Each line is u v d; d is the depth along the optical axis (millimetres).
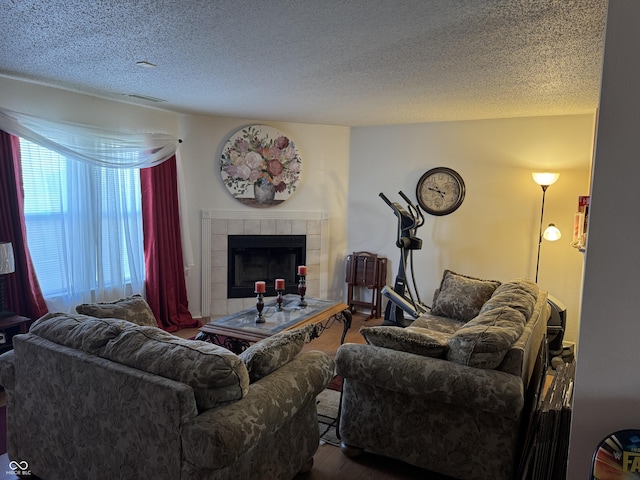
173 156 5012
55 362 2166
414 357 2445
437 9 2076
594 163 1516
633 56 1432
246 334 3410
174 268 5105
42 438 2285
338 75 3299
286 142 5605
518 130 4949
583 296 1571
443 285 4465
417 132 5473
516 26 2271
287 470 2289
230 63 3027
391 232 5754
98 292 4324
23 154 3723
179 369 1880
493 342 2291
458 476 2389
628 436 1461
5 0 2047
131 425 1935
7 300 3582
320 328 4102
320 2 2025
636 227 1479
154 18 2252
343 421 2676
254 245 5637
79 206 4129
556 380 2559
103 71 3295
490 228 5180
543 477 2156
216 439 1725
